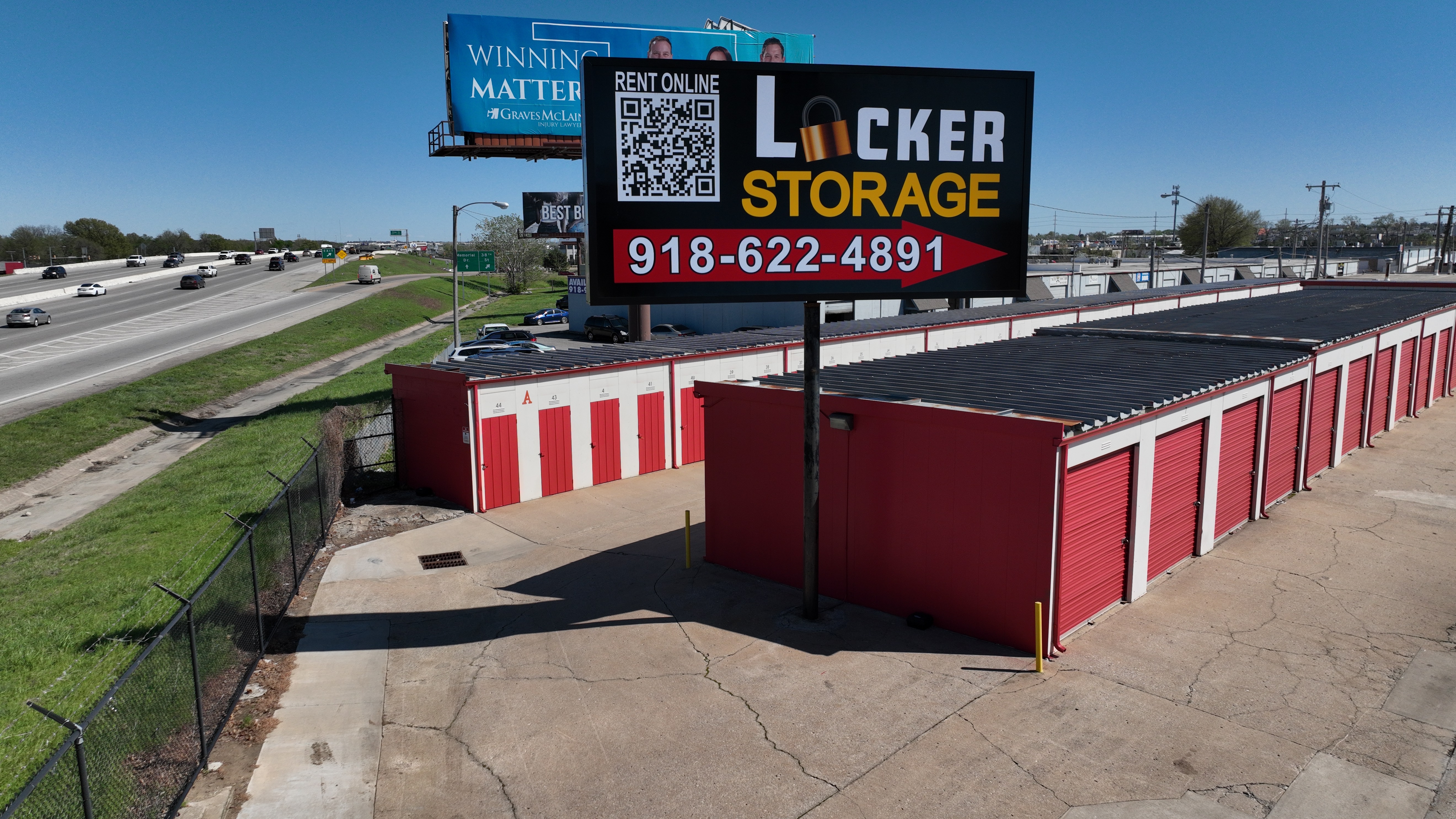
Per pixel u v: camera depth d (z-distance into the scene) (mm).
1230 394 14820
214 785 8391
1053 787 8031
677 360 23047
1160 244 177125
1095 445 11102
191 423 35156
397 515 18750
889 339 30062
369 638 12109
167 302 81375
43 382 39969
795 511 13633
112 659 11062
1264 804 7699
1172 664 10547
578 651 11531
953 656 10930
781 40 40469
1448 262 93375
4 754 8703
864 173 12086
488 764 8766
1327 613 12062
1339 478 19797
